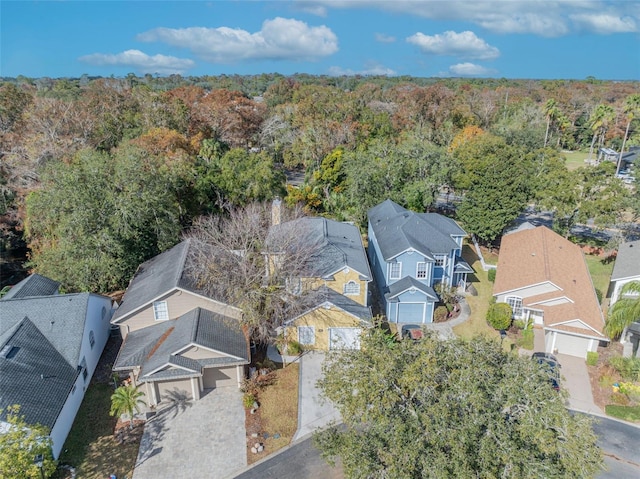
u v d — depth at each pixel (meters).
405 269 33.78
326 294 29.33
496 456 14.16
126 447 22.02
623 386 25.45
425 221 37.91
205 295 27.95
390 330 32.41
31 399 21.05
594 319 29.28
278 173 54.34
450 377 16.20
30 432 18.56
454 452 14.09
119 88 92.06
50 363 23.88
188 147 53.69
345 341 29.12
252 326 28.30
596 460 14.75
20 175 45.22
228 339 26.36
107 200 34.66
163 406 24.78
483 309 35.53
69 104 58.78
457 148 57.22
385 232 37.75
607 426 23.33
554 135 95.69
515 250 39.44
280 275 29.41
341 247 33.31
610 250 44.50
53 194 34.09
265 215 41.28
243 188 48.12
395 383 16.89
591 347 28.66
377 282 38.12
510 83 184.00
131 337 27.73
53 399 21.86
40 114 54.62
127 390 22.86
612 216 41.78
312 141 69.25
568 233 47.16
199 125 67.44
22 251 45.88
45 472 18.70
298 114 83.31
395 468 14.34
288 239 31.11
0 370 21.53
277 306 28.53
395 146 57.94
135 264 37.12
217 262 30.31
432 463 14.16
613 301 33.44
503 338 31.39
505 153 44.25
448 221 39.91
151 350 25.59
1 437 17.00
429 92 88.19
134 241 36.97
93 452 21.72
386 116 79.88
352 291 31.12
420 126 77.19
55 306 27.06
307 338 29.33
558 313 29.92
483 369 16.22
